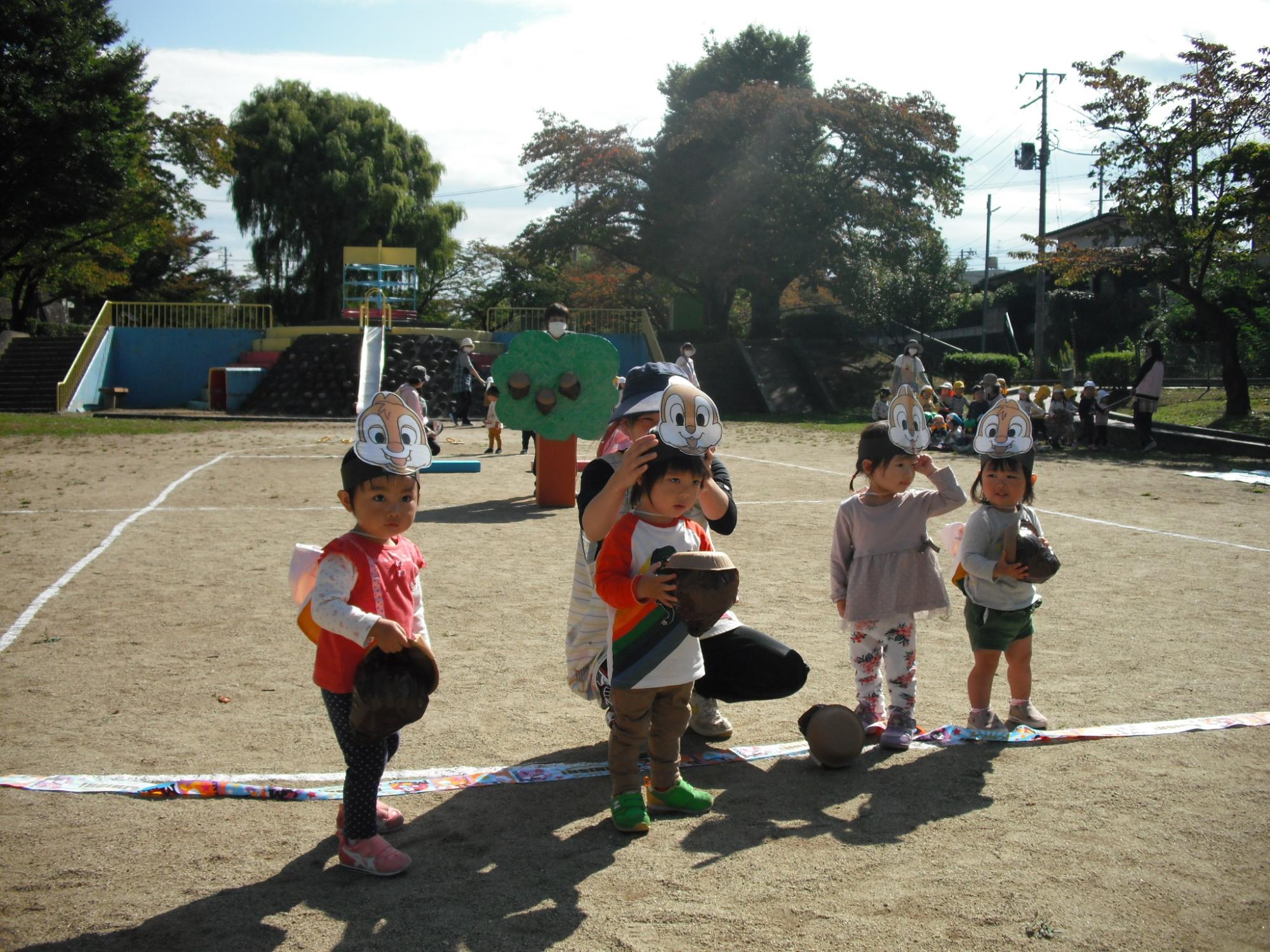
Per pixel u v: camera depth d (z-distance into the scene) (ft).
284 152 147.02
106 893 10.90
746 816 12.99
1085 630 22.07
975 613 15.69
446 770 14.29
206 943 9.94
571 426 40.16
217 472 49.73
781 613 23.34
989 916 10.42
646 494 12.78
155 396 108.78
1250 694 17.75
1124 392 85.92
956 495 15.20
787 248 124.16
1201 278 77.05
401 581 11.95
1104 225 83.46
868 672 15.85
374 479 11.62
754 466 56.39
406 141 161.38
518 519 37.50
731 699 14.97
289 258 151.43
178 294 179.52
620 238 138.51
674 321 163.63
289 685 17.88
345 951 9.80
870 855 11.84
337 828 12.41
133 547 30.25
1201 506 41.19
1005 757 14.97
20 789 13.44
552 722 16.34
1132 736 15.71
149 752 14.80
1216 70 74.28
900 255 130.72
